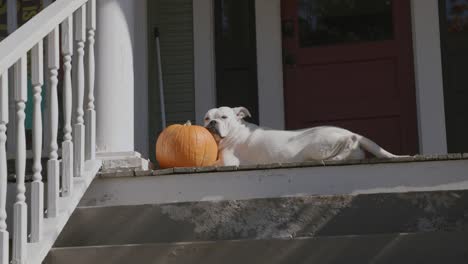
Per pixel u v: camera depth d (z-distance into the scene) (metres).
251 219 5.54
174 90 8.69
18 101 4.78
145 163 6.45
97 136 6.40
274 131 6.55
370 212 5.46
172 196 5.88
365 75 8.45
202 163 6.39
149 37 8.55
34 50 5.00
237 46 8.68
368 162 5.71
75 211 5.64
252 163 6.51
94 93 6.47
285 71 8.57
